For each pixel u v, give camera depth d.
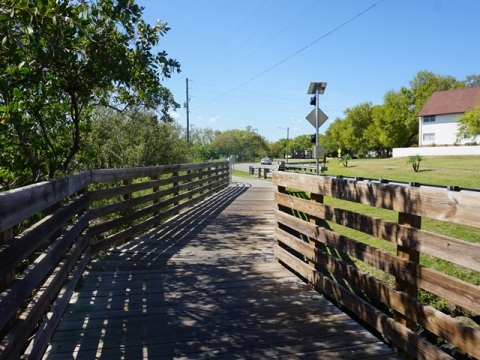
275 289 3.96
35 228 2.23
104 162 12.68
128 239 6.01
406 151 40.88
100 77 4.75
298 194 12.84
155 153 15.39
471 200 2.02
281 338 2.88
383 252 2.79
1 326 1.66
